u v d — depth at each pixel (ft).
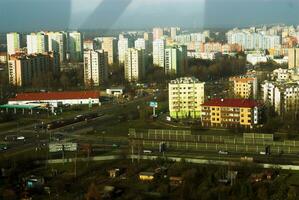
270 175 371.15
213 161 413.39
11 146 491.31
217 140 479.41
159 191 346.95
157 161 421.18
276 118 575.79
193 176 368.89
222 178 365.61
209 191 338.34
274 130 530.68
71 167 410.52
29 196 343.67
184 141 480.23
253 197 327.47
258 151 450.71
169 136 494.59
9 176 385.70
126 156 440.45
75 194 345.31
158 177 378.12
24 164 414.62
